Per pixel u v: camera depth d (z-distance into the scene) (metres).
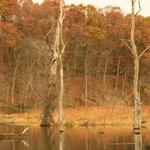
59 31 43.00
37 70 83.12
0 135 33.62
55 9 77.88
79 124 45.28
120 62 100.88
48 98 44.56
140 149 24.64
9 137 32.94
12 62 92.88
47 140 30.61
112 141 29.12
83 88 93.56
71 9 82.69
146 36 92.12
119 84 99.00
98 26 93.00
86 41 94.25
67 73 97.81
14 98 84.00
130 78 101.50
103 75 100.81
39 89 78.19
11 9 87.06
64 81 94.12
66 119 46.03
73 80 95.81
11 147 26.72
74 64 97.12
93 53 98.38
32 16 82.62
